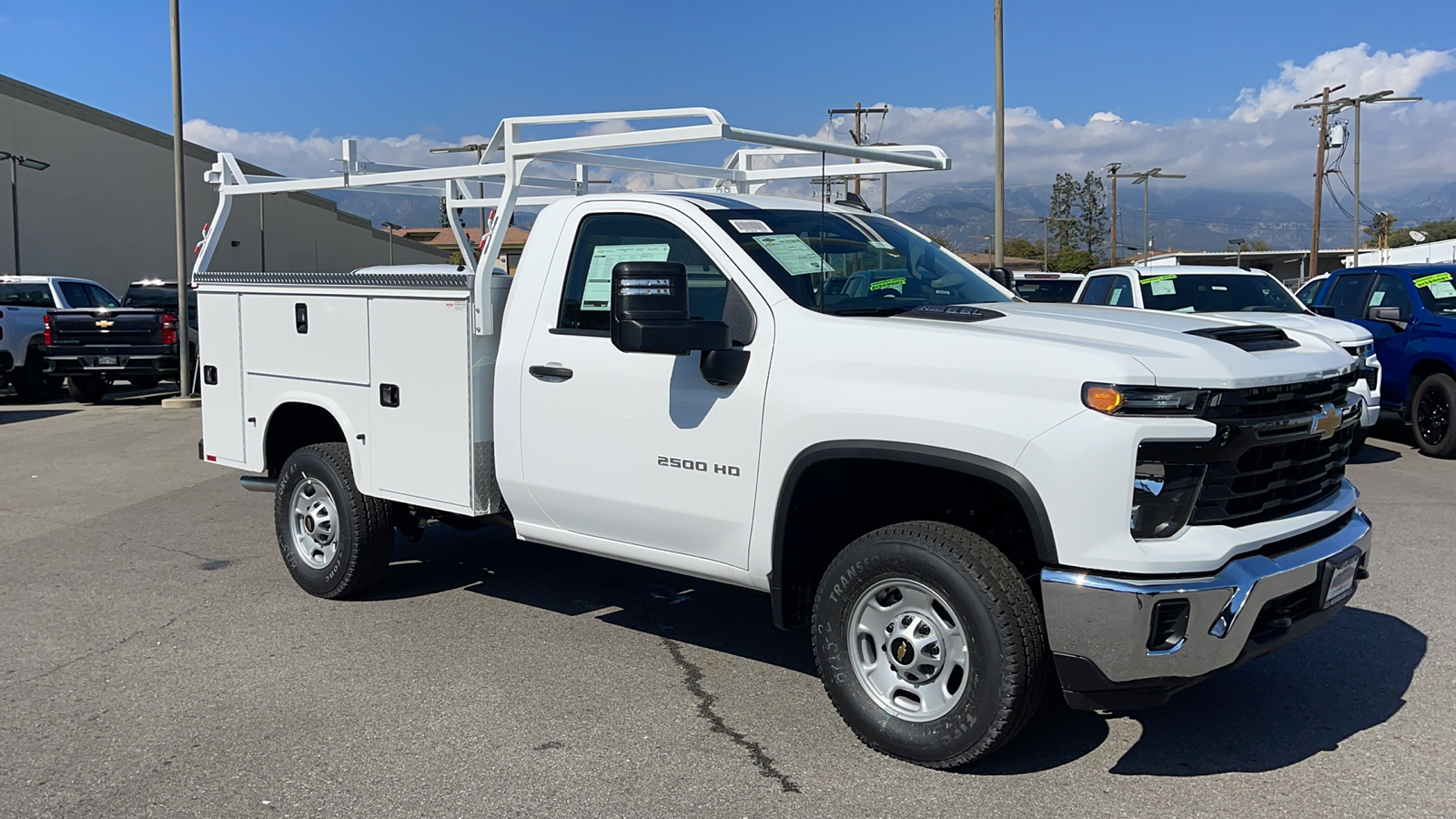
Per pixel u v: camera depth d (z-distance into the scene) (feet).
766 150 17.43
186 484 32.60
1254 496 11.70
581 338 15.23
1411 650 16.42
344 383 18.43
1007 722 11.73
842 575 12.90
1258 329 13.16
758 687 15.43
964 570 11.78
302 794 12.25
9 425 47.29
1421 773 12.35
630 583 20.98
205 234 21.75
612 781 12.45
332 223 151.43
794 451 12.91
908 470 12.77
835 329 12.86
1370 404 32.94
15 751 13.51
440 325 16.75
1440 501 27.22
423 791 12.27
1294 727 13.70
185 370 54.39
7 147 99.30
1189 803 11.71
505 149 16.87
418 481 17.42
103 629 18.39
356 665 16.40
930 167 17.72
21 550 24.23
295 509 20.01
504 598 19.97
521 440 15.96
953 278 16.29
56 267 106.01
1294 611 12.03
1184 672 11.03
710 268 14.32
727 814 11.63
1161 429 10.86
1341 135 142.92
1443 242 139.64
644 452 14.48
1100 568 10.96
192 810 11.90
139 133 117.08
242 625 18.47
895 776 12.44
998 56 61.77
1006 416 11.36
